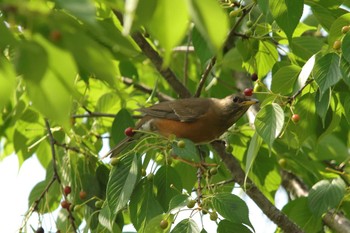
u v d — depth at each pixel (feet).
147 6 14.44
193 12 14.01
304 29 37.14
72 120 38.27
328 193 32.12
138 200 30.37
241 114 40.16
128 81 45.98
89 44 16.07
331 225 36.37
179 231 26.50
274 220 33.91
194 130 38.65
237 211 27.30
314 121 31.68
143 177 30.86
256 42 35.86
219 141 39.47
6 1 15.06
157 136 31.71
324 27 32.73
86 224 30.45
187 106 38.83
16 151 42.04
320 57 27.53
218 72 46.52
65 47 15.94
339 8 32.55
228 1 34.58
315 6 32.73
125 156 29.76
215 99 39.83
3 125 43.73
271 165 40.93
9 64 16.84
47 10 15.87
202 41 34.68
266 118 27.45
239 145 41.27
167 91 51.06
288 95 31.73
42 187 37.19
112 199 28.81
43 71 15.69
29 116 40.98
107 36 17.19
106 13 34.94
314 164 40.81
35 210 32.55
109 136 39.47
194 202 27.45
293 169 43.01
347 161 41.27
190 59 50.62
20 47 15.60
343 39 26.58
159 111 39.09
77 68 17.20
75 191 34.58
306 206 36.76
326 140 43.96
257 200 34.06
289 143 33.24
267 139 27.12
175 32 14.55
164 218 27.45
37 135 42.01
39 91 16.65
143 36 37.32
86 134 39.75
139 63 44.50
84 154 35.73
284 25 28.96
